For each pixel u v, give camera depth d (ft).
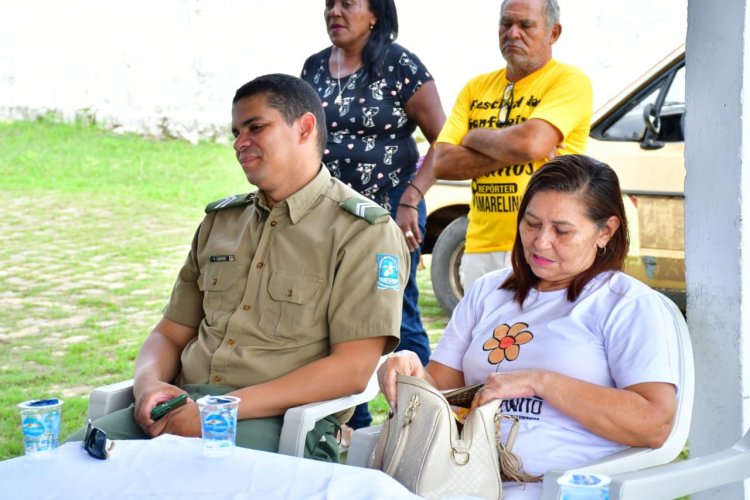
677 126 19.63
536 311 8.86
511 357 8.71
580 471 7.63
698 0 9.34
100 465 7.09
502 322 9.01
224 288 10.29
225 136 47.83
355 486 6.59
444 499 6.72
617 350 8.29
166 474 6.87
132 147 46.57
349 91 13.98
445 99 44.21
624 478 7.10
